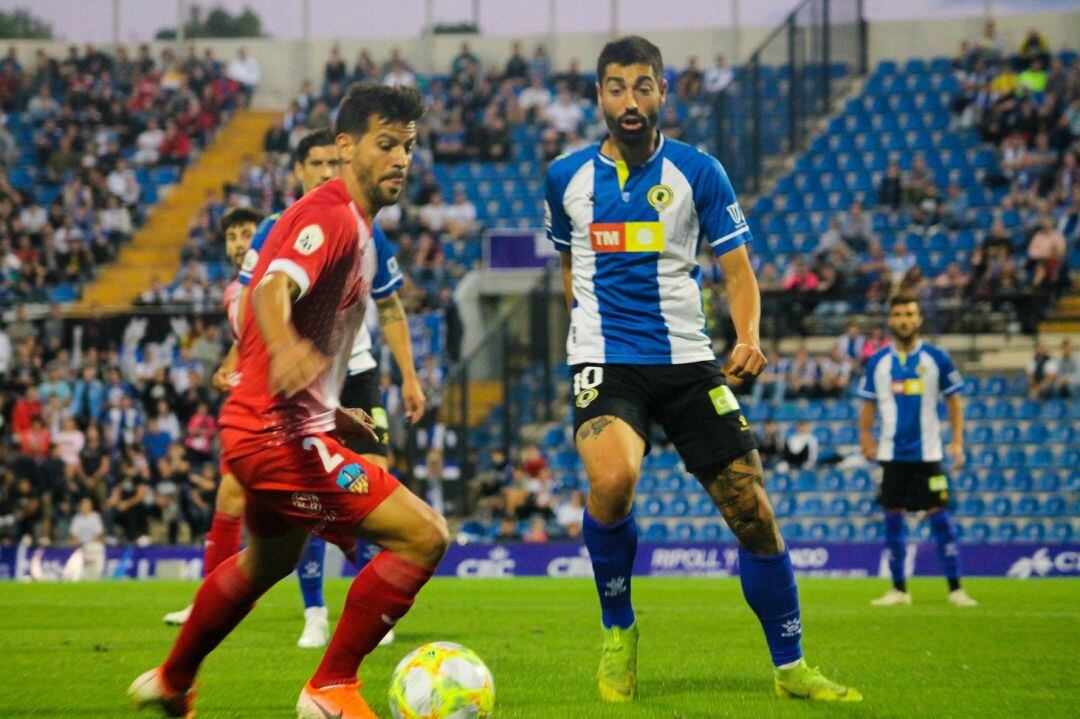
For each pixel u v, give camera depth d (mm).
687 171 10492
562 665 12945
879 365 22672
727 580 30531
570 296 11312
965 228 47250
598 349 10453
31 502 37719
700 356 10406
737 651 14258
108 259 53125
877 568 32750
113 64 66250
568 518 37625
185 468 38188
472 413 44750
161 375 42062
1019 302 42719
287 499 8477
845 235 46312
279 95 67188
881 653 13969
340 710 8570
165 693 9117
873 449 23016
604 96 10430
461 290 47375
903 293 22516
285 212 8602
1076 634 16234
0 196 52688
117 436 40688
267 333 7832
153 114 61094
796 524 38438
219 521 14547
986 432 40469
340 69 61438
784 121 51344
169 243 54938
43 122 61438
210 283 49219
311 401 8562
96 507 38500
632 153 10562
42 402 42062
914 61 56594
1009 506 38344
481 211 53750
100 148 58656
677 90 62062
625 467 9992
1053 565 31922
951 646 14750
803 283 43375
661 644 15055
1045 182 48531
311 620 14664
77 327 43906
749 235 10594
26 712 9836
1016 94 52969
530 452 38469
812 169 50844
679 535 38781
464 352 46812
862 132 52281
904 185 48250
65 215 52281
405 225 49781
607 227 10516
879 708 9922
